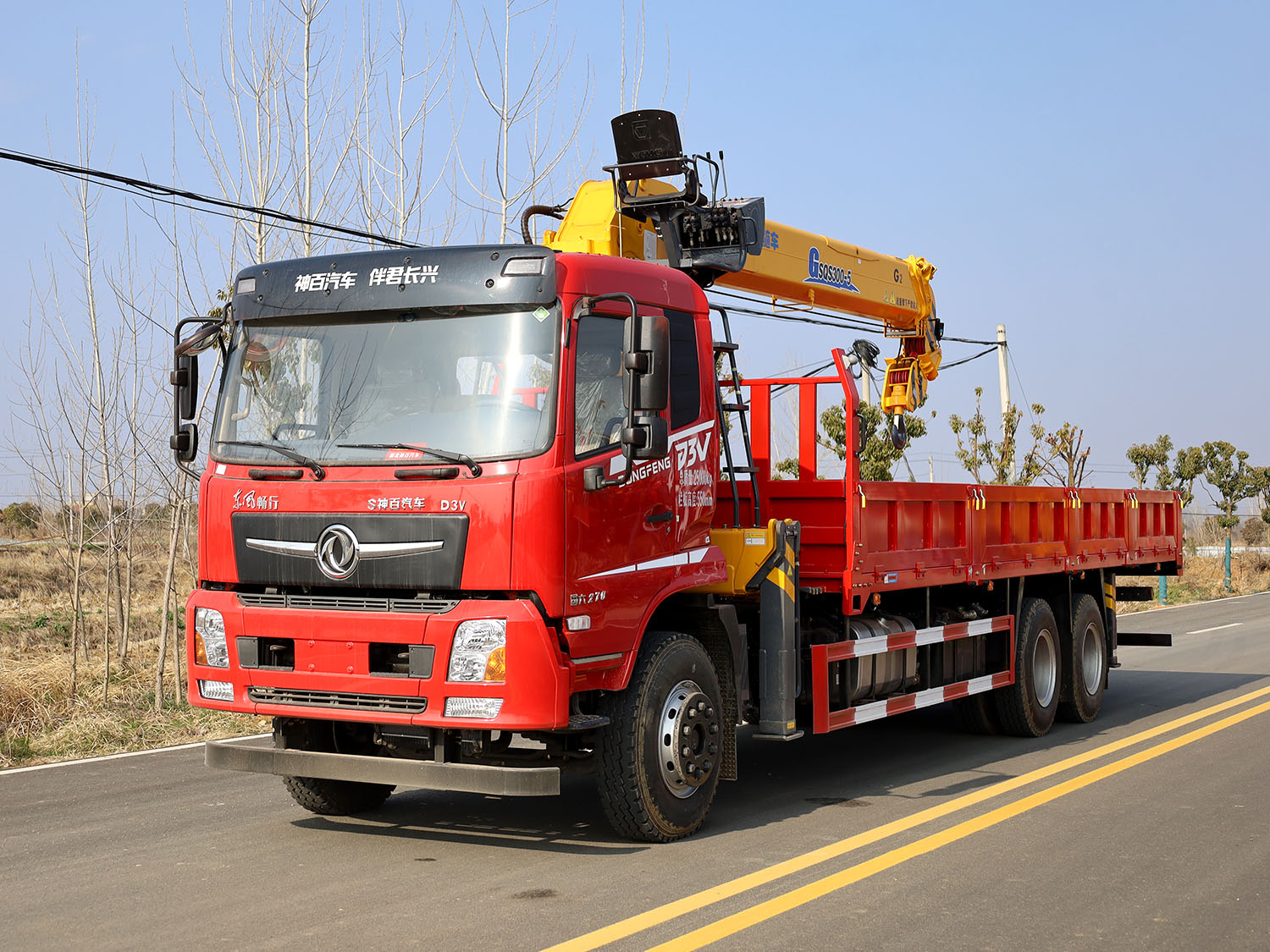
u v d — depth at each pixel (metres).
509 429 6.43
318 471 6.65
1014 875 6.18
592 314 6.77
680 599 7.66
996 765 9.54
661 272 7.45
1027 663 10.85
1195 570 35.41
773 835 7.16
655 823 6.90
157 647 14.84
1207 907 5.63
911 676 9.49
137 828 7.33
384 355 6.76
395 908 5.64
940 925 5.37
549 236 9.61
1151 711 12.42
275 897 5.83
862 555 8.48
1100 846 6.76
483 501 6.30
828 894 5.83
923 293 12.92
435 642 6.32
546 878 6.16
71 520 13.55
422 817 7.71
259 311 7.10
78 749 10.05
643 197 9.17
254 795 8.32
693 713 7.16
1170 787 8.39
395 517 6.42
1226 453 43.72
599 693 6.97
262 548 6.77
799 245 11.05
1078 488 12.00
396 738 6.98
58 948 5.08
